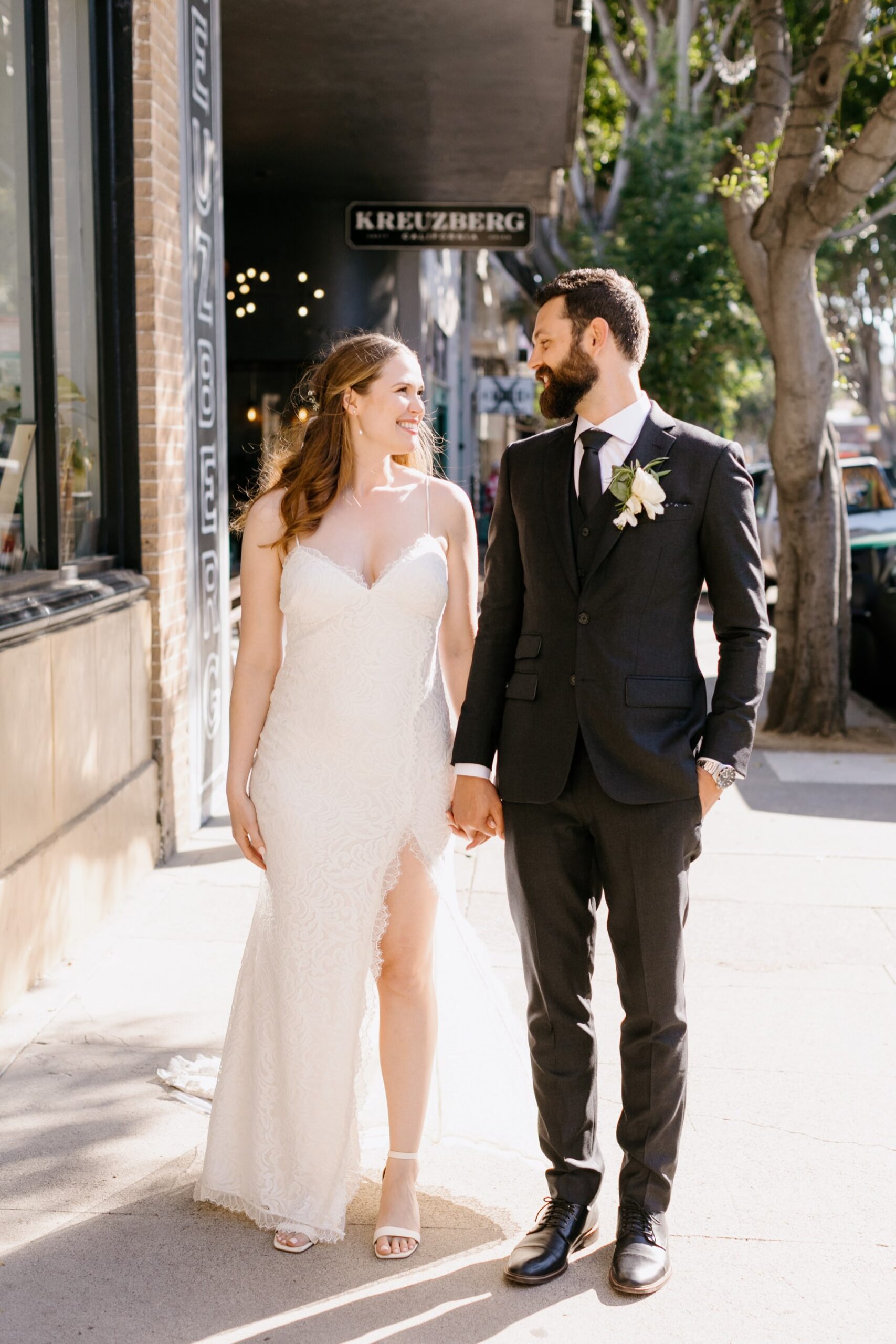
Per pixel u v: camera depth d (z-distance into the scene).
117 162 5.54
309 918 2.91
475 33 8.23
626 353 2.78
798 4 17.19
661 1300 2.76
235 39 8.43
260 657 3.06
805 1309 2.74
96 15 5.48
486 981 3.20
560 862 2.85
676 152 18.33
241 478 13.48
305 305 13.51
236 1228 3.05
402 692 2.94
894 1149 3.38
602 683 2.73
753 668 2.73
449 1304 2.75
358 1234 3.03
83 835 4.85
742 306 18.91
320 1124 2.93
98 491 5.62
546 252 19.95
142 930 4.99
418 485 3.09
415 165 12.01
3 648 4.15
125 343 5.63
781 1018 4.22
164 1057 3.92
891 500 15.90
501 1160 3.40
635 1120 2.88
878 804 7.27
